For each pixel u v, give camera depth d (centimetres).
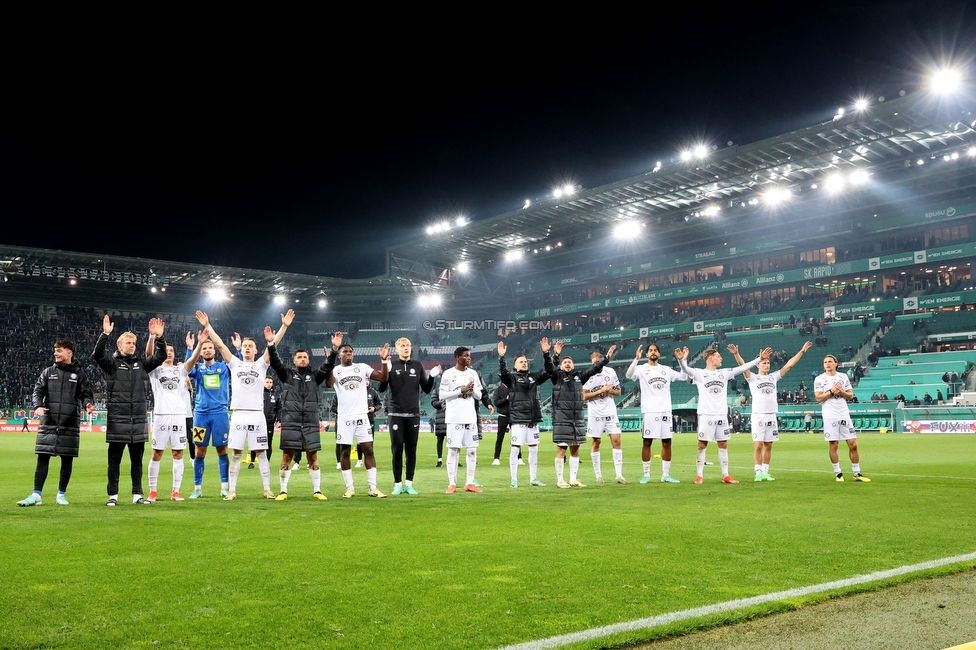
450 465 1102
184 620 424
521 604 454
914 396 4303
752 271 5594
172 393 1009
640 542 643
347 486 1045
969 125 3562
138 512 846
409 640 392
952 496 967
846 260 5144
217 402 1071
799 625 422
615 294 6222
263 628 410
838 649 383
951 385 4172
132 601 460
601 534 682
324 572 533
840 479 1215
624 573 531
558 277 6431
